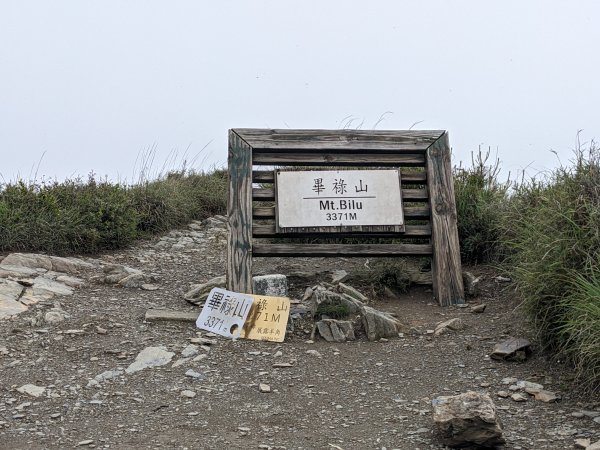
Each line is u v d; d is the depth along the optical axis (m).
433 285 4.52
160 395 3.21
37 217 5.41
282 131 4.59
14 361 3.53
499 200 4.87
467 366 3.50
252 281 4.34
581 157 3.92
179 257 5.67
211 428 2.92
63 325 3.98
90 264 5.18
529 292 3.63
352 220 4.50
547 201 3.90
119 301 4.42
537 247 3.69
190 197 7.26
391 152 4.66
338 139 4.62
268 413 3.06
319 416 3.04
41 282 4.59
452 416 2.75
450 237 4.49
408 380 3.39
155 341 3.80
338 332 3.89
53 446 2.76
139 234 6.20
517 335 3.77
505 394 3.17
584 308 3.18
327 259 5.33
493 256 4.79
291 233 4.45
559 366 3.39
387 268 4.66
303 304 4.30
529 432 2.84
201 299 4.39
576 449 2.69
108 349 3.68
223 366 3.53
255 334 3.88
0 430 2.88
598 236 3.47
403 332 3.97
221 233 6.51
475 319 4.09
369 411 3.09
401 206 4.54
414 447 2.76
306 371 3.50
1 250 5.20
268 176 4.61
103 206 5.77
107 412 3.05
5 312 4.09
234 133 4.56
